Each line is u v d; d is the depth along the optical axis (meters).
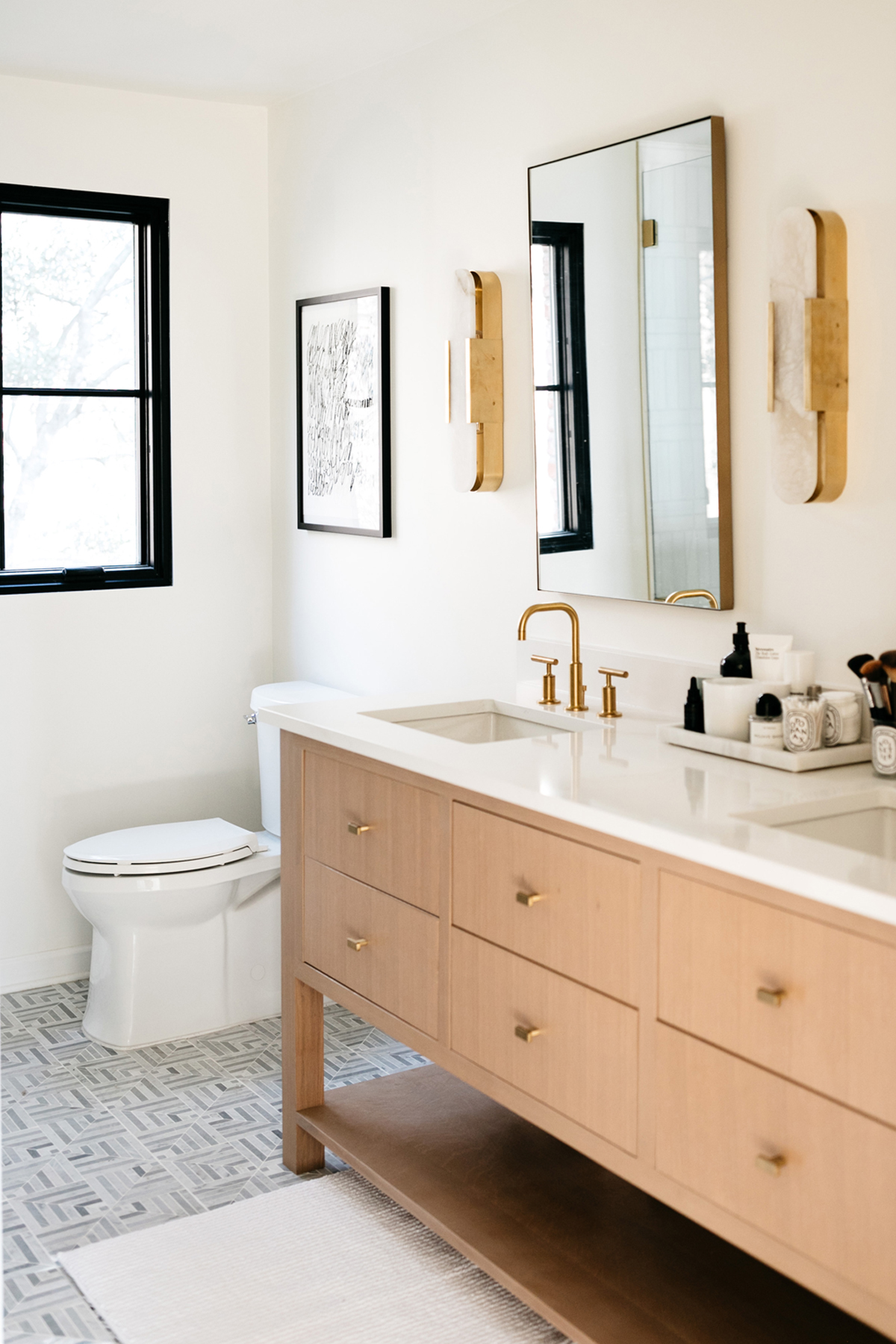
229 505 3.87
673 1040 1.72
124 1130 2.76
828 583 2.19
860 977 1.46
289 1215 2.43
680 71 2.39
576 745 2.24
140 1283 2.21
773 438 2.17
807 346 2.07
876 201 2.05
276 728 3.46
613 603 2.65
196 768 3.88
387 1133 2.52
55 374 3.60
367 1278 2.23
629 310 2.48
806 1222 1.55
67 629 3.63
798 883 1.49
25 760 3.59
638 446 2.50
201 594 3.85
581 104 2.62
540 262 2.70
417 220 3.15
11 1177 2.56
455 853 2.12
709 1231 2.19
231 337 3.81
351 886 2.41
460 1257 2.30
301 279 3.68
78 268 3.60
